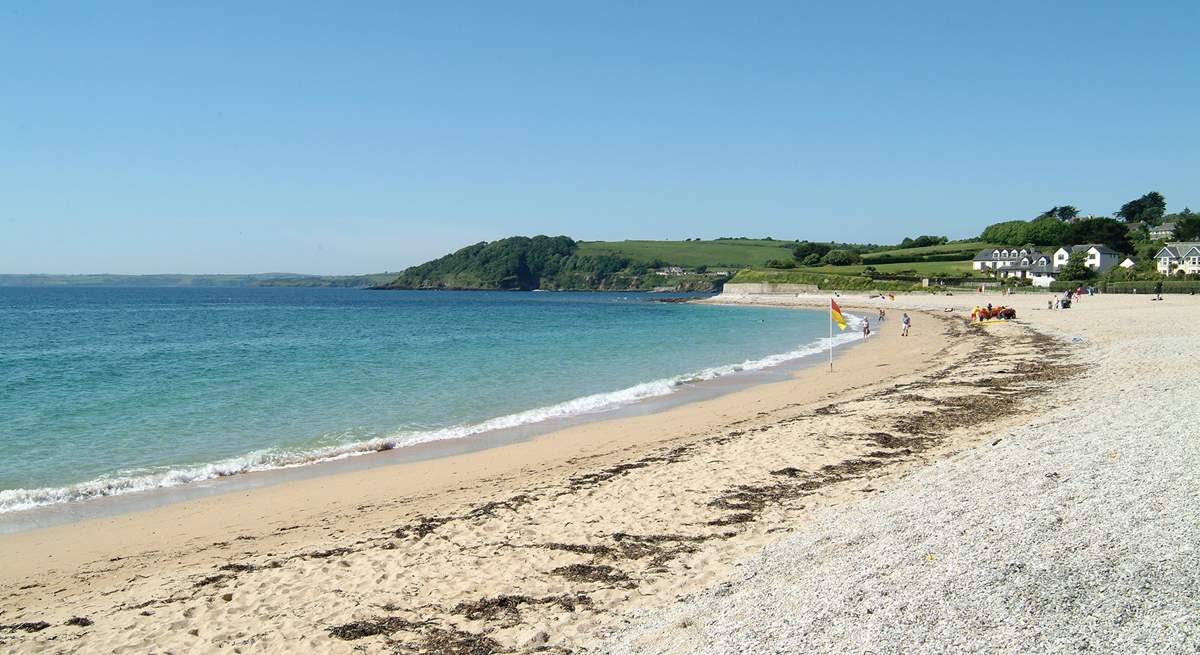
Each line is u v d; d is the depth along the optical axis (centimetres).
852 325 6431
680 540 998
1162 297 7769
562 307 11806
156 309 10312
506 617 789
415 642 743
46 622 831
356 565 967
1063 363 2650
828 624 622
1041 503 855
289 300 15338
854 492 1157
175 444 1798
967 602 614
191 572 986
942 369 2802
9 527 1205
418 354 3944
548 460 1605
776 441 1591
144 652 745
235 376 3002
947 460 1230
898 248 19512
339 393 2567
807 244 18638
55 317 8112
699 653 618
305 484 1450
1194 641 506
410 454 1700
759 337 5188
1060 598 597
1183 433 1130
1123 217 18475
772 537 975
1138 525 735
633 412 2184
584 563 936
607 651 675
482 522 1126
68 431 1934
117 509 1301
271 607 845
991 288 11731
